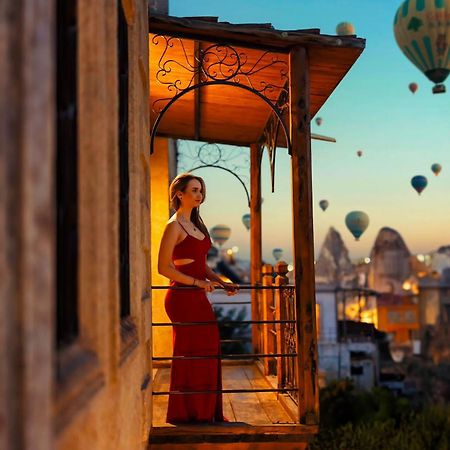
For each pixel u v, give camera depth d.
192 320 4.18
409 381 38.97
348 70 4.50
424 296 52.81
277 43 4.19
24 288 0.99
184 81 5.33
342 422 23.42
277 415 4.43
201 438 4.00
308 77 4.22
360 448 17.86
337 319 33.47
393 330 52.47
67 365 1.45
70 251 1.67
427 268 66.56
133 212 2.90
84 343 1.67
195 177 4.27
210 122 6.51
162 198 7.24
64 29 1.70
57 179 1.64
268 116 6.04
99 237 1.72
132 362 2.53
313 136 6.86
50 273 1.07
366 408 23.61
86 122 1.72
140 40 3.33
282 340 5.01
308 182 4.14
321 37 4.11
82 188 1.71
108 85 1.96
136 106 3.01
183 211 4.25
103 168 1.77
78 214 1.71
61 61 1.66
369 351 32.81
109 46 1.98
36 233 1.03
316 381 4.07
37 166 1.04
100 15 1.77
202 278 4.27
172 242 4.14
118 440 2.06
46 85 1.08
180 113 6.29
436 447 17.55
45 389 1.04
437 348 46.50
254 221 7.23
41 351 1.04
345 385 24.75
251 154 7.26
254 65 4.56
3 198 0.96
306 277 4.09
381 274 77.00
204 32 4.17
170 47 4.64
